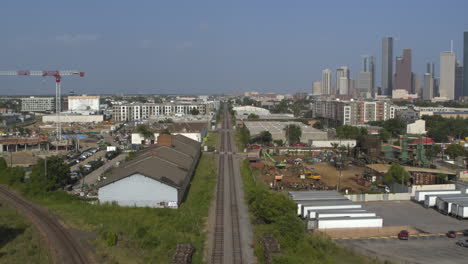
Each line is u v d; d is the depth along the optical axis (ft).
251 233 207.21
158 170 268.82
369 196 284.61
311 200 253.03
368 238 208.54
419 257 182.80
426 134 622.13
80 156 434.30
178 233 201.36
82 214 227.81
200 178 334.03
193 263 167.73
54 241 187.42
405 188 300.40
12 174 305.53
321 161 431.02
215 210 248.73
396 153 442.09
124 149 500.33
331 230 211.00
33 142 488.85
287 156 463.83
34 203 254.06
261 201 236.22
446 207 252.01
